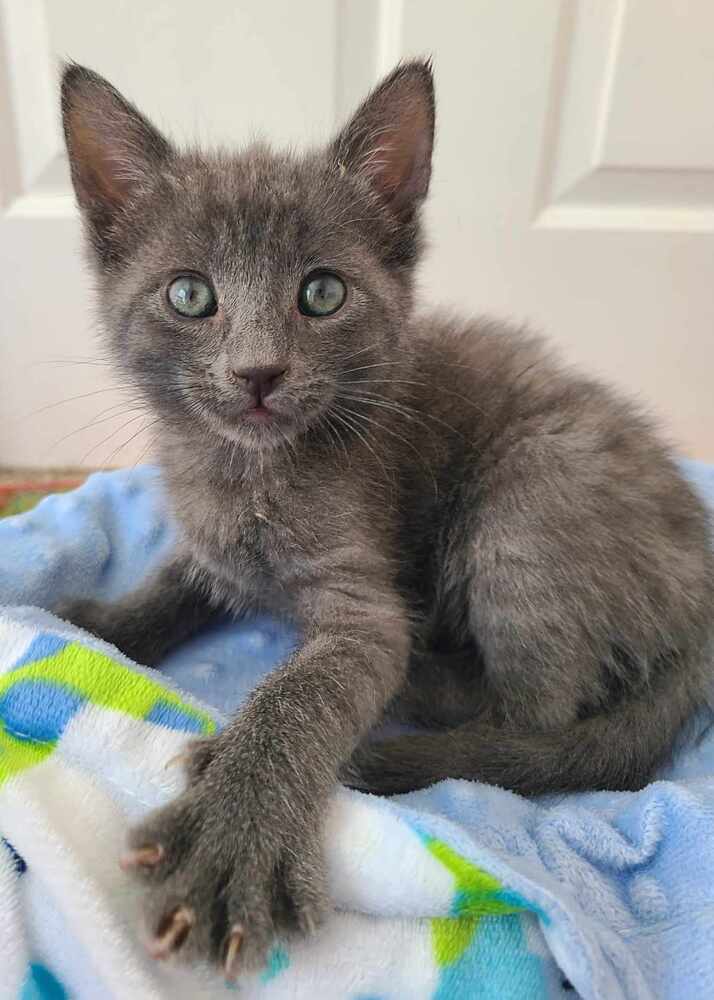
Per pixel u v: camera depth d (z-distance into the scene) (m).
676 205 0.32
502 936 0.12
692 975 0.12
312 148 0.21
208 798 0.12
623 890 0.14
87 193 0.18
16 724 0.14
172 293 0.16
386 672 0.16
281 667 0.16
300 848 0.12
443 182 0.31
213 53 0.29
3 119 0.29
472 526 0.19
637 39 0.28
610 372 0.34
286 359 0.16
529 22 0.28
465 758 0.17
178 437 0.18
